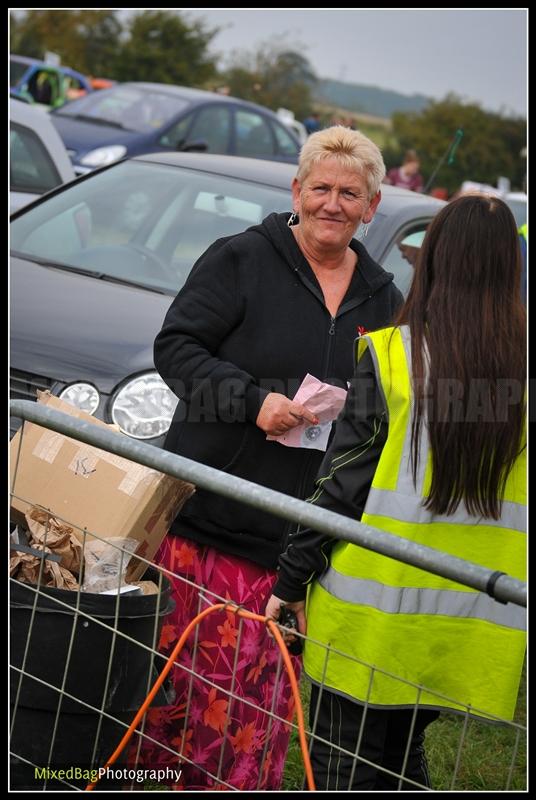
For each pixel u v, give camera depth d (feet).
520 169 131.13
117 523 11.02
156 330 17.02
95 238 19.86
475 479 9.62
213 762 12.03
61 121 48.70
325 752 10.13
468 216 9.64
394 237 19.08
